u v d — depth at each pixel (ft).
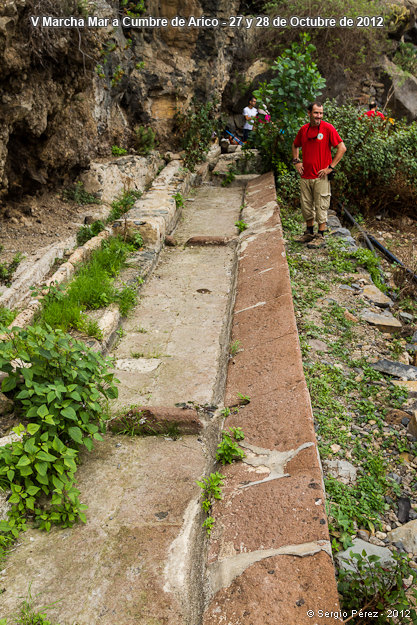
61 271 18.52
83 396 10.87
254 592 7.82
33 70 20.84
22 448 9.77
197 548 9.25
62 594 8.33
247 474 10.42
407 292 24.00
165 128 39.88
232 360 14.71
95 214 25.66
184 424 12.27
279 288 17.94
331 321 18.25
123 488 10.57
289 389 12.50
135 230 23.12
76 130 26.76
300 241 25.53
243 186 37.50
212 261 23.15
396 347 17.16
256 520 9.18
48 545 9.27
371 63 58.08
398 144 34.78
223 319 17.74
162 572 8.72
